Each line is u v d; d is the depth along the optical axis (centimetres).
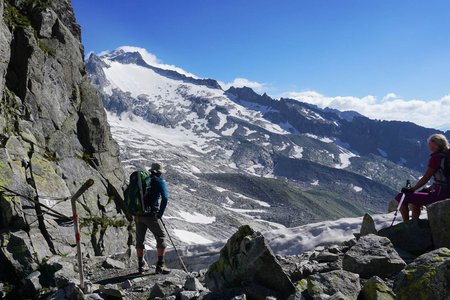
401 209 1087
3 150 1603
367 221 1112
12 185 1532
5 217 1441
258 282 827
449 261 596
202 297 835
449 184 1002
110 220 2052
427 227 968
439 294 594
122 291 1065
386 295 680
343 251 1097
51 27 2192
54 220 1620
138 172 1282
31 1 2189
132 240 2164
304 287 805
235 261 869
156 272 1267
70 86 2222
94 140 2222
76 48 2316
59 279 1152
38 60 2017
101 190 2116
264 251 814
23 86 1930
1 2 1864
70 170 1986
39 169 1717
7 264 1271
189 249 1623
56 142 1997
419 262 666
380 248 873
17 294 1198
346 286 741
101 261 1581
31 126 1880
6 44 1848
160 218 1280
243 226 909
